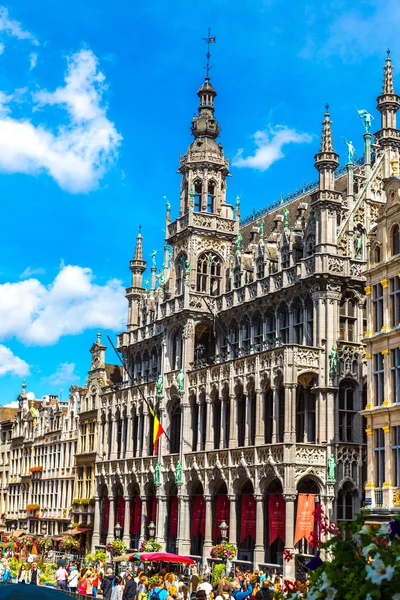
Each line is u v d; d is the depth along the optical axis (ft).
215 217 226.38
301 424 180.65
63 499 311.06
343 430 175.42
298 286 184.14
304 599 34.65
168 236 234.38
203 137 234.17
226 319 213.46
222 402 198.08
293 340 185.37
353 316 181.16
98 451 267.80
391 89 197.88
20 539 310.65
